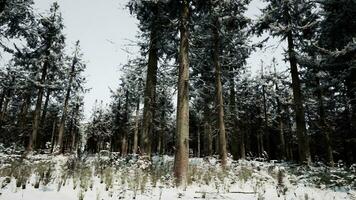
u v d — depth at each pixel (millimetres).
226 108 17688
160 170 10578
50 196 5766
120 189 6992
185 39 10750
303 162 13523
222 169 11570
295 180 10281
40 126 31375
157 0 11586
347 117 18500
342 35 13164
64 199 5699
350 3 12047
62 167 9836
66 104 28203
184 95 9836
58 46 24469
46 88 24750
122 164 11695
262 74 30719
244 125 34500
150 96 12523
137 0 11586
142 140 11750
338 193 8766
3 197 5137
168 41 13164
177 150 9156
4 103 36969
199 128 39125
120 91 37750
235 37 16219
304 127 14156
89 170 9461
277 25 15656
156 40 12945
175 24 11383
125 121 36594
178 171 8789
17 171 8117
